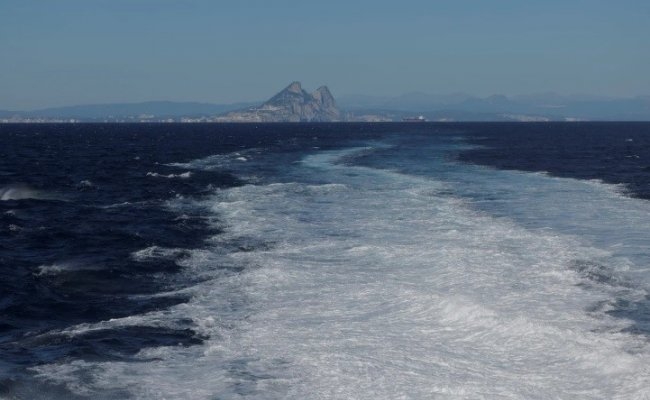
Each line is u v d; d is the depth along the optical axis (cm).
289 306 1536
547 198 3409
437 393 1033
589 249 2097
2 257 2131
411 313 1447
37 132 19362
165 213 3066
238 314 1490
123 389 1070
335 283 1725
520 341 1242
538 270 1817
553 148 8844
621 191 3747
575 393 1020
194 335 1346
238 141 12156
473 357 1180
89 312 1548
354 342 1270
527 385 1053
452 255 1981
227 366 1164
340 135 15125
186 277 1858
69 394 1048
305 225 2638
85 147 9881
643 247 2136
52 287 1770
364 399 1017
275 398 1027
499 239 2261
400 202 3266
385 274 1808
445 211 2941
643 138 13112
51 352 1256
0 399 1023
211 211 3100
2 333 1405
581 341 1229
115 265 1992
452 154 7331
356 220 2731
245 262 2020
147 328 1395
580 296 1573
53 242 2405
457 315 1402
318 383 1080
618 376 1070
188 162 6538
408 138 12781
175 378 1116
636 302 1529
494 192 3684
